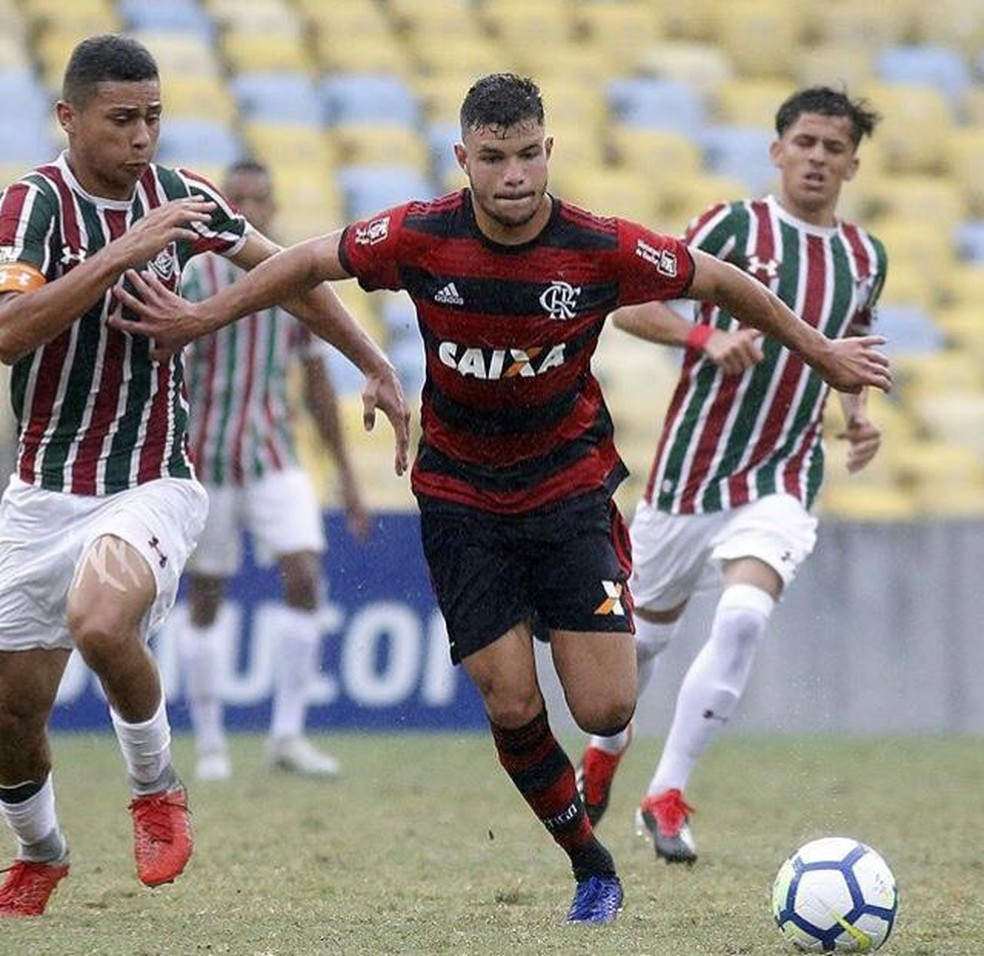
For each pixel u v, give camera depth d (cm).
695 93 6694
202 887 2259
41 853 2056
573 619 1909
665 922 1983
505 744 1928
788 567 2597
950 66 7181
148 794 1981
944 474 5475
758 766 3850
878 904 1791
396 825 2898
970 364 5866
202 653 3634
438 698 4388
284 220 5781
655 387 5506
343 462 3769
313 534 3709
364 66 6556
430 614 4375
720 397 2627
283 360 3684
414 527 4362
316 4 6756
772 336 1953
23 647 1975
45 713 1998
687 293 1875
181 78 6178
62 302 1816
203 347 3612
